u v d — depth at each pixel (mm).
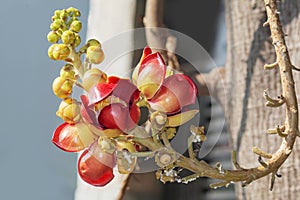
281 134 804
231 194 1942
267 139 1092
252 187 1093
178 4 1919
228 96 1148
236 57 1134
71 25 763
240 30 1128
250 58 1114
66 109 754
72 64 756
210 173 775
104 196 1813
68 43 750
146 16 1195
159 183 1773
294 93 818
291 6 1084
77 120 756
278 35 830
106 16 1683
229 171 782
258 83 1105
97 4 1746
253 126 1104
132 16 1445
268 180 1075
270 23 835
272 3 837
